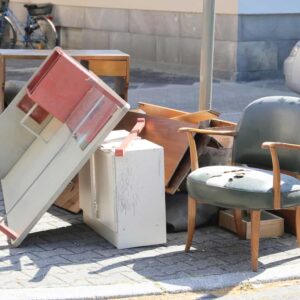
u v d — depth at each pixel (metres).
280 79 14.34
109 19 16.56
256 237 5.69
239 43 13.88
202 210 6.66
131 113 7.15
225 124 7.13
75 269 5.66
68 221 6.80
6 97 8.30
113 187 6.02
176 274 5.62
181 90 12.97
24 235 6.10
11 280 5.43
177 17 14.92
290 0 14.20
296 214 6.01
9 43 17.64
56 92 6.27
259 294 5.37
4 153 6.96
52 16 17.97
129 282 5.44
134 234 6.12
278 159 6.20
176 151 6.69
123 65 8.05
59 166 6.19
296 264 5.87
